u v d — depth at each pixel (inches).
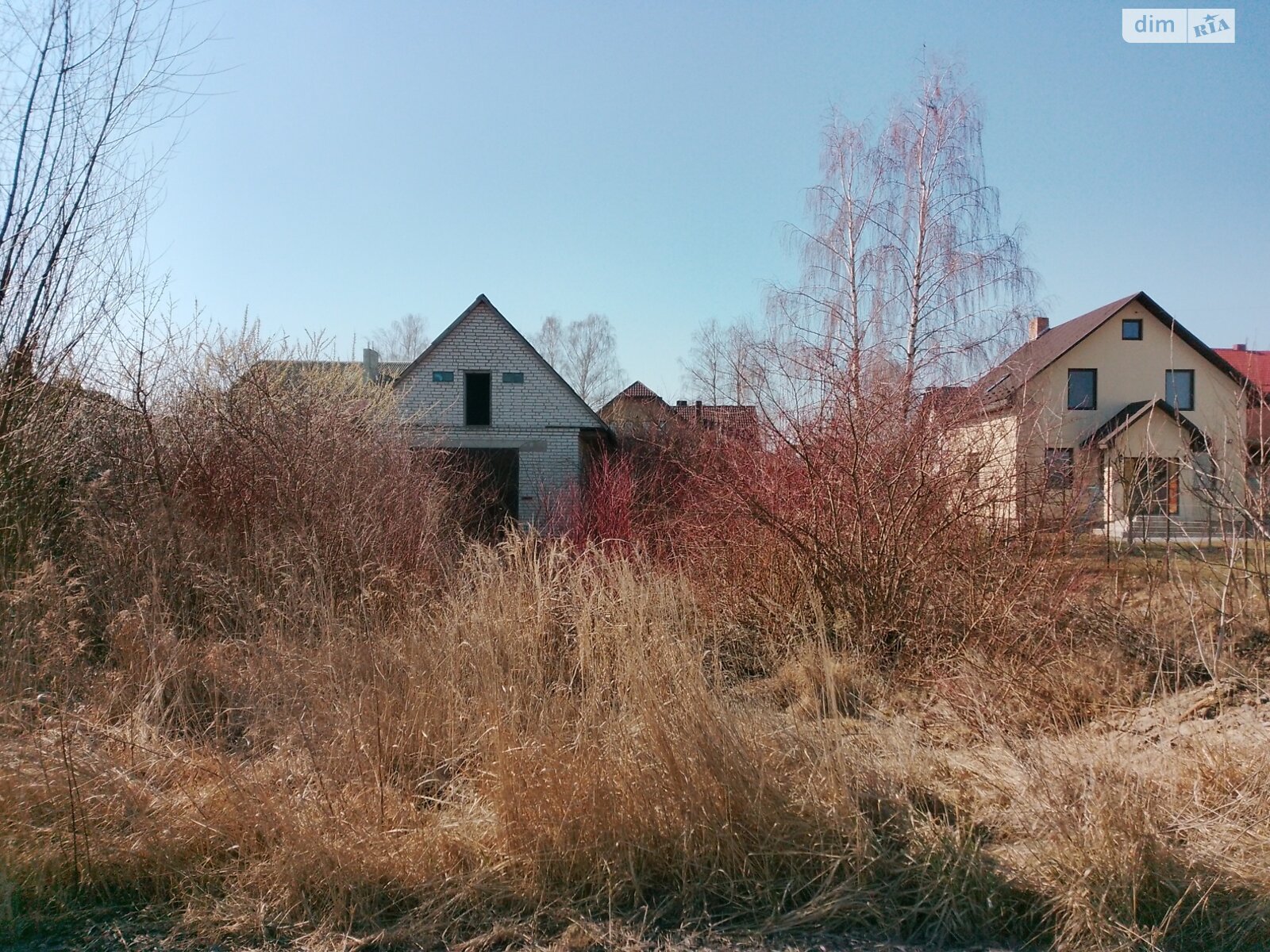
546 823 135.2
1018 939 121.0
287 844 130.3
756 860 132.9
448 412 900.6
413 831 138.8
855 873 130.3
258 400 311.1
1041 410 295.4
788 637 255.3
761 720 156.3
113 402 289.0
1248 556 253.1
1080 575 267.9
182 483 280.4
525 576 216.4
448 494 383.2
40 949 118.6
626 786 139.3
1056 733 179.3
